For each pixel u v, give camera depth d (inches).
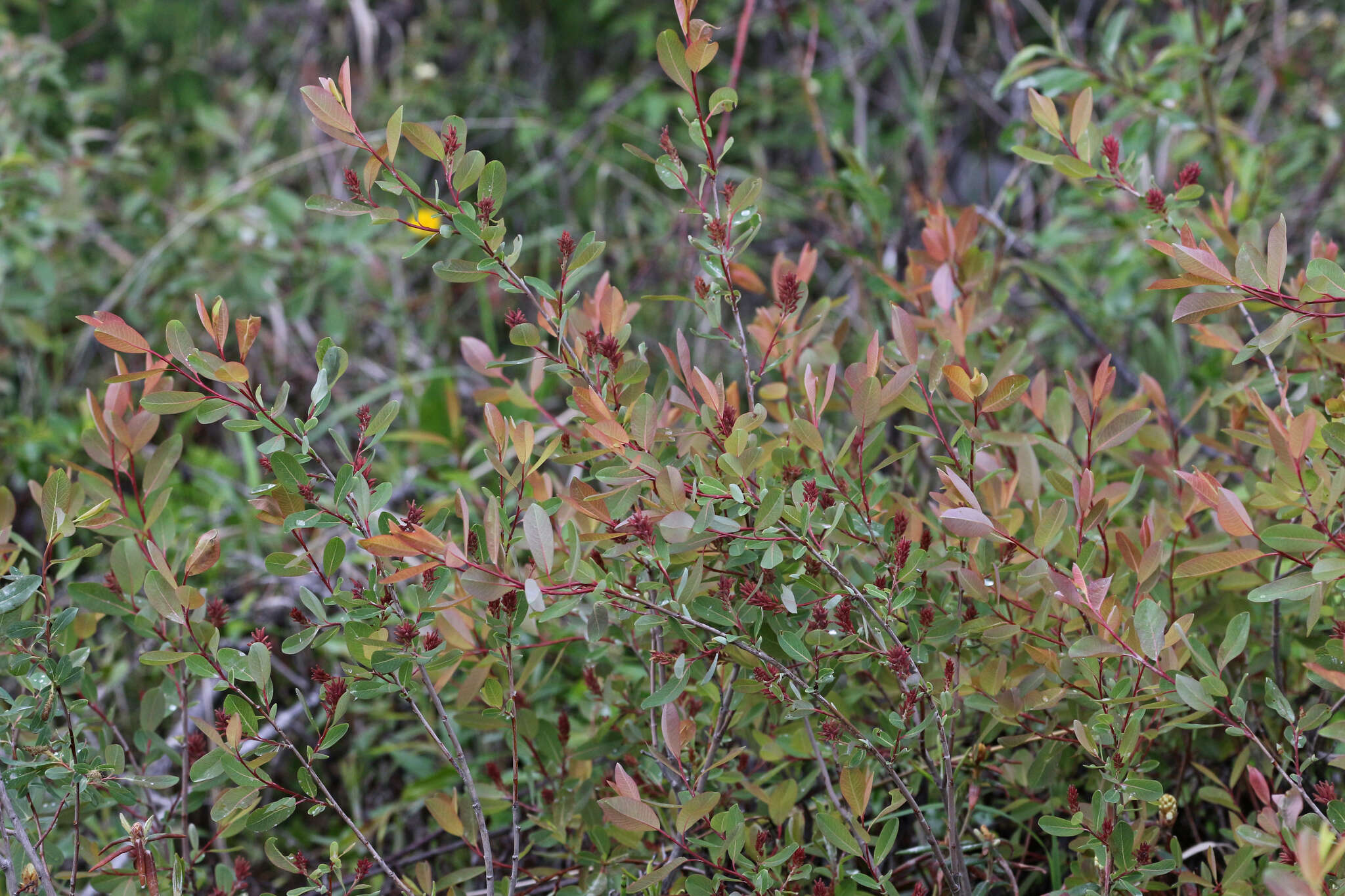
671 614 84.5
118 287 157.8
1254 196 110.7
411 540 83.4
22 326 137.4
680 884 89.0
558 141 193.9
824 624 84.6
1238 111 178.4
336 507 85.9
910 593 85.6
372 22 188.1
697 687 89.7
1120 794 85.3
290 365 153.9
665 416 91.4
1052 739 88.6
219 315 86.0
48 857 90.1
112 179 172.6
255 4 229.8
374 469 128.0
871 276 103.9
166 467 90.6
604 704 92.8
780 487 84.8
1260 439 88.1
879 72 213.0
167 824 90.5
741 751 89.4
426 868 88.1
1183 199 91.6
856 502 87.7
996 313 96.6
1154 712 88.8
